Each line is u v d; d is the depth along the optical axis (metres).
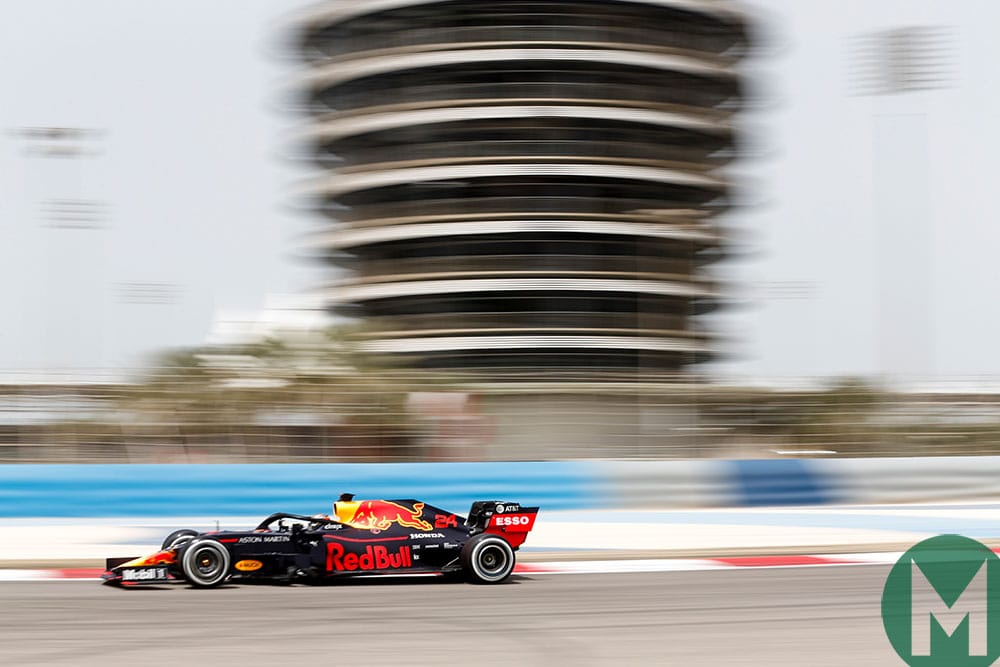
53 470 17.84
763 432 23.39
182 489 18.02
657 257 34.31
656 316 34.12
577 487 19.39
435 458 22.86
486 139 33.38
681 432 23.33
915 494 20.98
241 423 22.97
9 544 15.34
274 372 25.66
